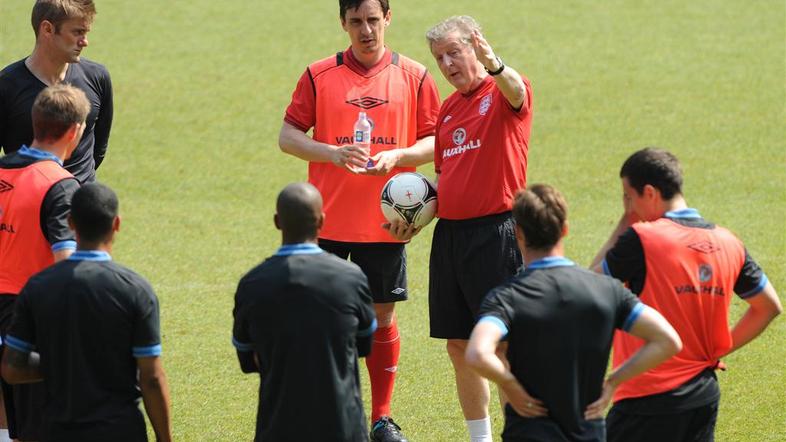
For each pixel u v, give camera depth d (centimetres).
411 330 2925
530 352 1517
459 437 2277
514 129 2131
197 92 5553
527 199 1567
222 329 2914
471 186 2131
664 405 1648
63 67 2266
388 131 2425
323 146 2348
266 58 6078
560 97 5359
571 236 3644
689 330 1652
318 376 1591
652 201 1705
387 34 6328
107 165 4547
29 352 1636
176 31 6575
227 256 3544
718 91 5378
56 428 1620
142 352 1619
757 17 6594
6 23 6438
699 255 1650
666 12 6744
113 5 7088
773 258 3372
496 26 6500
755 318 1738
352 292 1623
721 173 4297
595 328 1524
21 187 1847
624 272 1675
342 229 2414
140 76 5781
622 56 5962
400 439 2253
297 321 1586
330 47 6253
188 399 2466
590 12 6769
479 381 2175
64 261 1625
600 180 4278
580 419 1530
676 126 4916
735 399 2408
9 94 2211
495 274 2128
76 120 1886
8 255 1866
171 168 4528
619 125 4956
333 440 1599
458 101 2194
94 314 1590
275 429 1602
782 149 4575
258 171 4503
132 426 1627
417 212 2234
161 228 3828
